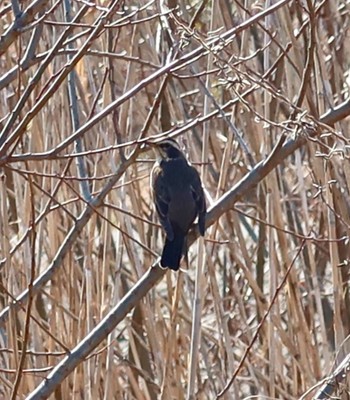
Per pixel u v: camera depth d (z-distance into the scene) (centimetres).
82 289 933
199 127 1163
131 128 962
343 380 834
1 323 844
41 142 970
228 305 1180
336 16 1116
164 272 773
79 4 970
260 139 1012
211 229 1020
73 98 867
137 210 978
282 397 1018
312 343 980
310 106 855
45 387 733
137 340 1138
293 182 1245
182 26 730
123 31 1081
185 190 852
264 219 1134
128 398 1069
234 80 763
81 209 985
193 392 878
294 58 939
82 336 915
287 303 995
